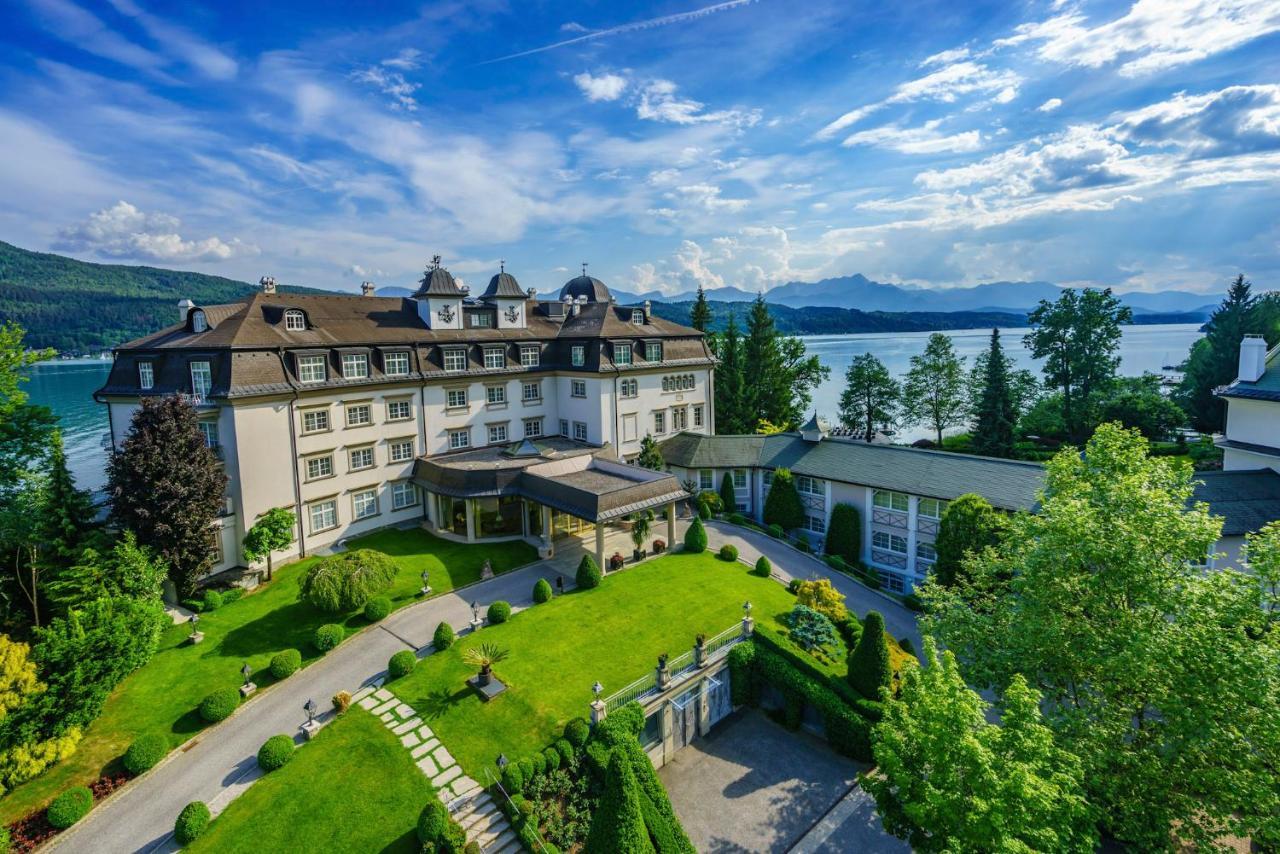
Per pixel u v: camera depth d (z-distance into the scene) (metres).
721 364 70.69
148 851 17.59
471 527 38.28
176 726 22.31
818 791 23.09
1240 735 14.65
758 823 21.61
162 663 25.73
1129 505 18.06
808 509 43.47
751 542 41.50
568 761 20.92
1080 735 16.58
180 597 30.23
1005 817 13.41
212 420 33.19
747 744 25.81
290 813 18.72
